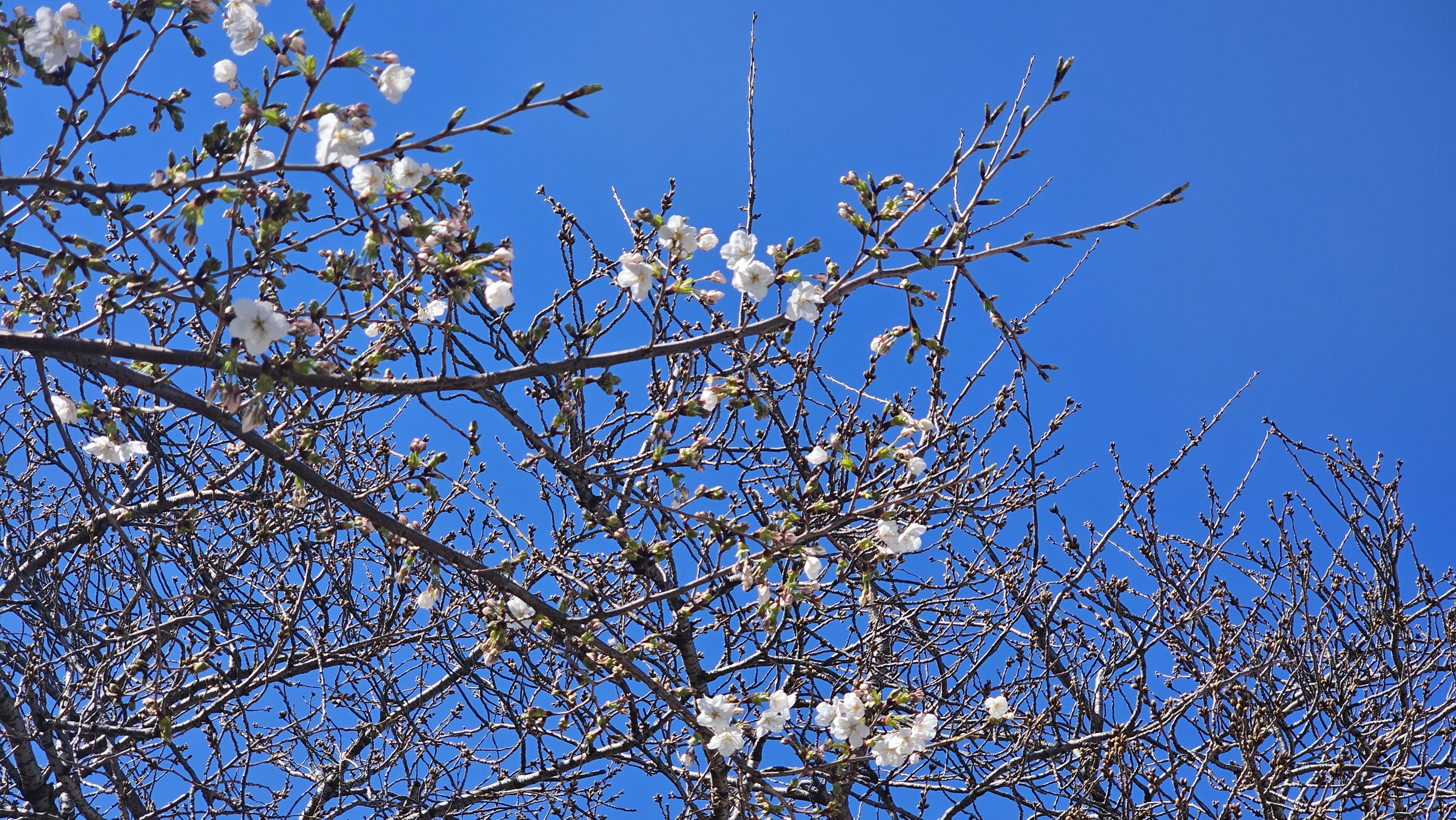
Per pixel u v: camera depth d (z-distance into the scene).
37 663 4.79
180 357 3.06
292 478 4.57
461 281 3.08
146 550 4.45
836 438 3.99
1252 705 5.70
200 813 5.05
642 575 4.01
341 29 2.76
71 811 5.20
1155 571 6.43
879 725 3.80
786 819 3.87
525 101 2.78
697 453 3.63
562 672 5.33
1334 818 5.73
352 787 5.83
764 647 5.27
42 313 3.55
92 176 3.94
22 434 5.05
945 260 3.33
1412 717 5.70
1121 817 5.39
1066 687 6.00
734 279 3.51
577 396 4.64
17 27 2.77
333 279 3.29
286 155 2.81
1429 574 6.80
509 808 5.67
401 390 3.36
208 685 5.34
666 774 5.36
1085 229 3.29
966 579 5.78
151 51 2.95
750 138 4.66
